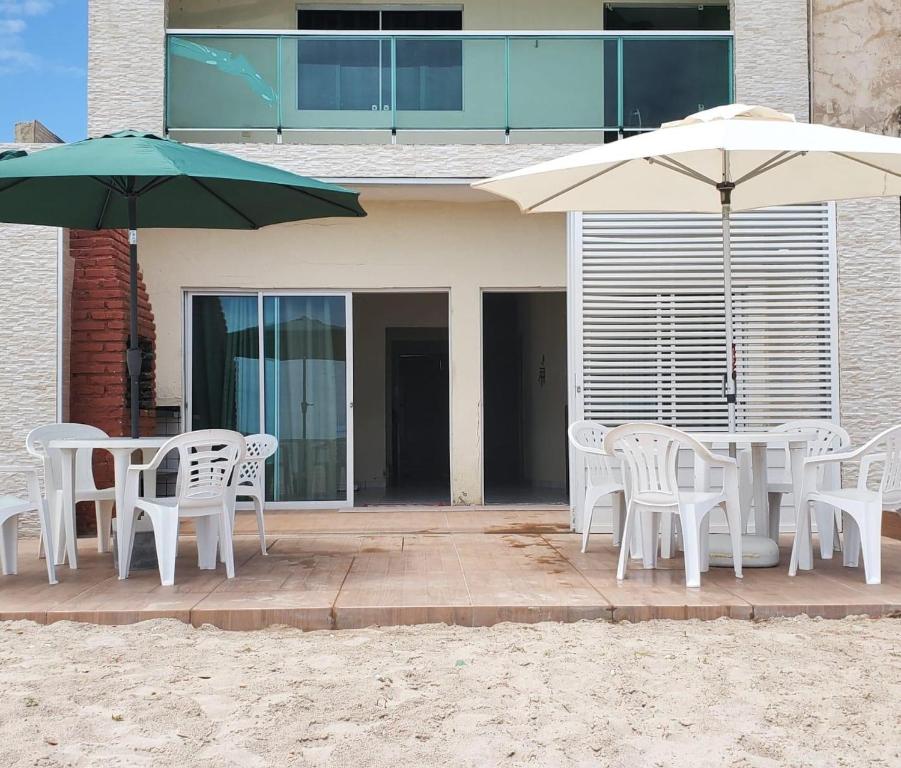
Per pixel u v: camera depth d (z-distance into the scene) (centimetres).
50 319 780
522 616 469
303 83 900
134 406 587
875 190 611
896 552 657
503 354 1412
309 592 509
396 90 904
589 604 475
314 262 962
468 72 906
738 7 879
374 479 1226
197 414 966
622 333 781
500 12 1035
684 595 499
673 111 897
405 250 966
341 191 580
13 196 612
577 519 767
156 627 454
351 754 298
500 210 970
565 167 536
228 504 566
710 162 578
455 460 972
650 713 335
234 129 890
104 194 633
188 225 675
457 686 366
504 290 978
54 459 634
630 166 596
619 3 1038
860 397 790
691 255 784
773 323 786
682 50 898
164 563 531
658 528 610
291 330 976
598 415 778
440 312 1249
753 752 300
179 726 322
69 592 517
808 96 873
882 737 312
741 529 625
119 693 357
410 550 664
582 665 391
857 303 792
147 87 878
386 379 1259
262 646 428
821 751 300
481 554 644
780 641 429
